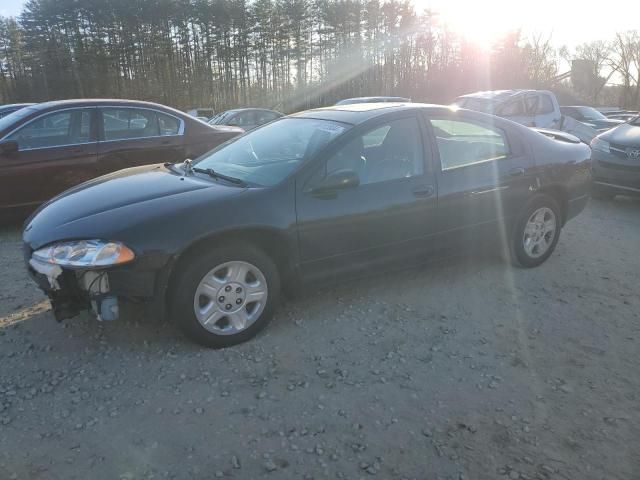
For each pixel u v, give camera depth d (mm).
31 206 6051
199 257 3242
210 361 3266
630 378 3172
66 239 3111
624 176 7523
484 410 2848
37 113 6102
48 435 2598
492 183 4426
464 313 4016
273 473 2377
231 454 2488
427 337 3633
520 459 2482
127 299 3168
